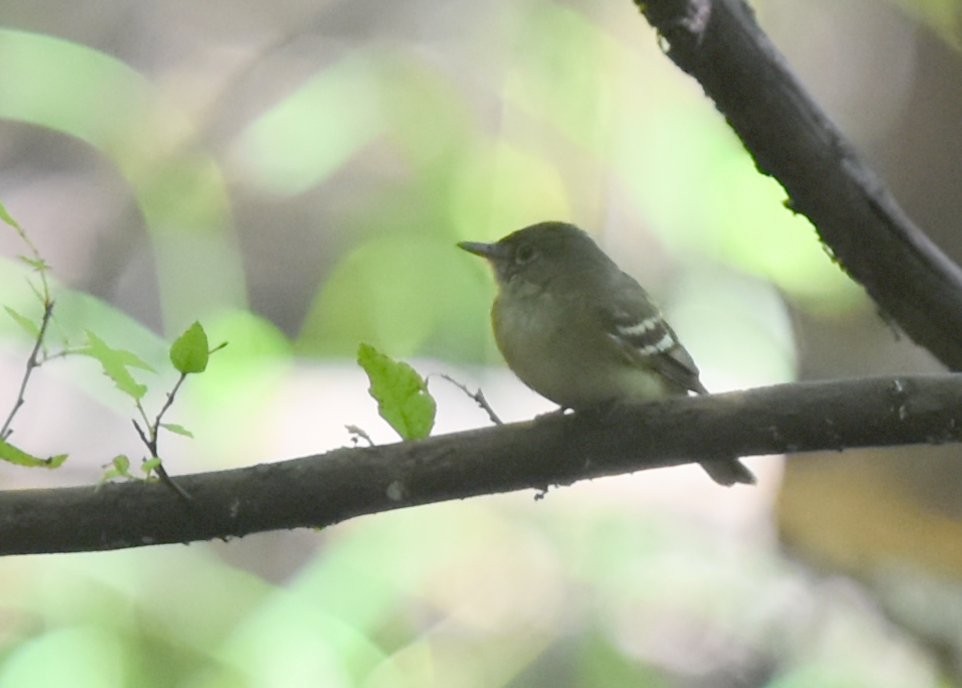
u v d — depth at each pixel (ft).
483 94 48.78
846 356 41.06
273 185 48.78
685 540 38.68
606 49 46.65
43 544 18.47
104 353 16.29
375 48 49.83
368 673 33.81
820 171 22.43
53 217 50.98
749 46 21.13
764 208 41.27
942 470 37.76
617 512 38.75
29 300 36.19
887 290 23.70
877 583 37.86
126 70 46.83
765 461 39.42
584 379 23.93
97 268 50.70
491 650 37.32
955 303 23.32
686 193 42.70
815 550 38.37
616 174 46.78
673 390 24.77
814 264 40.65
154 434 16.43
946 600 37.17
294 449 39.70
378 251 44.37
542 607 37.91
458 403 42.42
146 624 33.04
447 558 37.55
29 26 53.21
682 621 38.32
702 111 44.09
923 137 43.21
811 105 22.06
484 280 43.75
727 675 37.93
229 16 54.80
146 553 33.94
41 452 44.14
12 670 31.73
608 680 36.70
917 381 18.37
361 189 50.21
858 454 38.58
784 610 38.09
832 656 37.47
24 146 51.60
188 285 44.09
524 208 46.42
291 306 50.55
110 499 18.44
